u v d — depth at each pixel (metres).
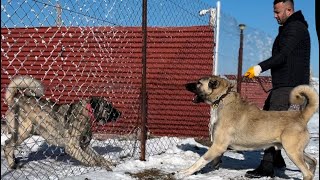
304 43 3.50
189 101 5.97
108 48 5.43
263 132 3.37
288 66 3.51
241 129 3.45
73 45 4.99
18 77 3.64
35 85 3.68
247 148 3.53
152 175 3.49
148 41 6.01
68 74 5.48
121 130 5.45
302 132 3.27
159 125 6.03
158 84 6.02
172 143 5.28
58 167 3.64
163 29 5.99
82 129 3.83
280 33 3.57
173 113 6.00
